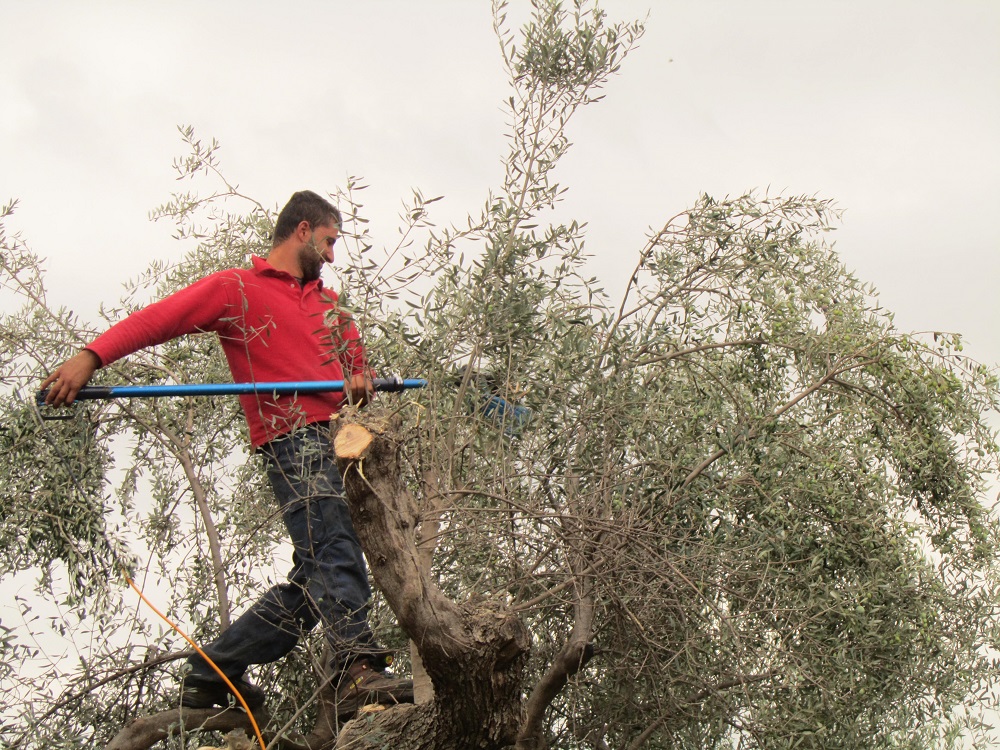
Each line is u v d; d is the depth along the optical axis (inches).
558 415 155.2
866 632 163.6
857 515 168.4
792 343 167.3
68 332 194.2
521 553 157.6
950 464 167.9
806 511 167.2
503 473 149.6
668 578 151.3
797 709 158.7
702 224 164.9
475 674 122.0
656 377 163.0
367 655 154.1
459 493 144.4
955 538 171.3
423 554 144.3
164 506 200.1
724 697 164.1
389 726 133.1
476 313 147.6
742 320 169.0
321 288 174.2
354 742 133.6
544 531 153.6
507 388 149.7
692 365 169.6
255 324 166.1
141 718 156.6
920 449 167.2
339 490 158.2
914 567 170.2
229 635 159.2
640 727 173.9
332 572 155.3
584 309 155.8
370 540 119.6
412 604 119.2
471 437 149.4
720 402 165.6
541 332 153.3
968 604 173.2
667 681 163.9
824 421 172.4
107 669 169.8
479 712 125.8
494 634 121.1
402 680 151.6
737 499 163.8
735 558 160.2
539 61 160.7
